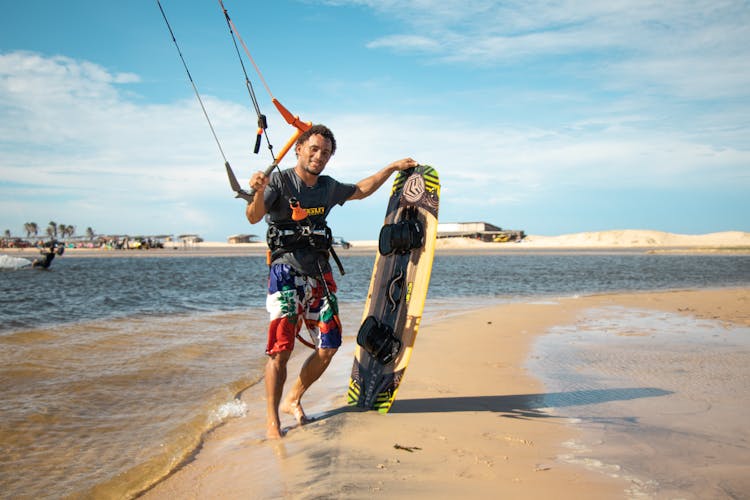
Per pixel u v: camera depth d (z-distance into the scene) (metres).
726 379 4.87
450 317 9.36
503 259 46.09
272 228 3.80
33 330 7.75
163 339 7.24
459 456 2.97
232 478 2.89
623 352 6.24
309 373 3.95
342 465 2.83
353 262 39.06
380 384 4.07
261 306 11.26
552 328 8.14
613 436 3.33
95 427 3.85
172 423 3.94
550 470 2.75
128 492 2.83
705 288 16.22
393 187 4.73
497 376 5.09
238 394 4.71
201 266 34.28
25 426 3.83
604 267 30.56
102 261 45.50
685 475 2.67
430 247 4.24
